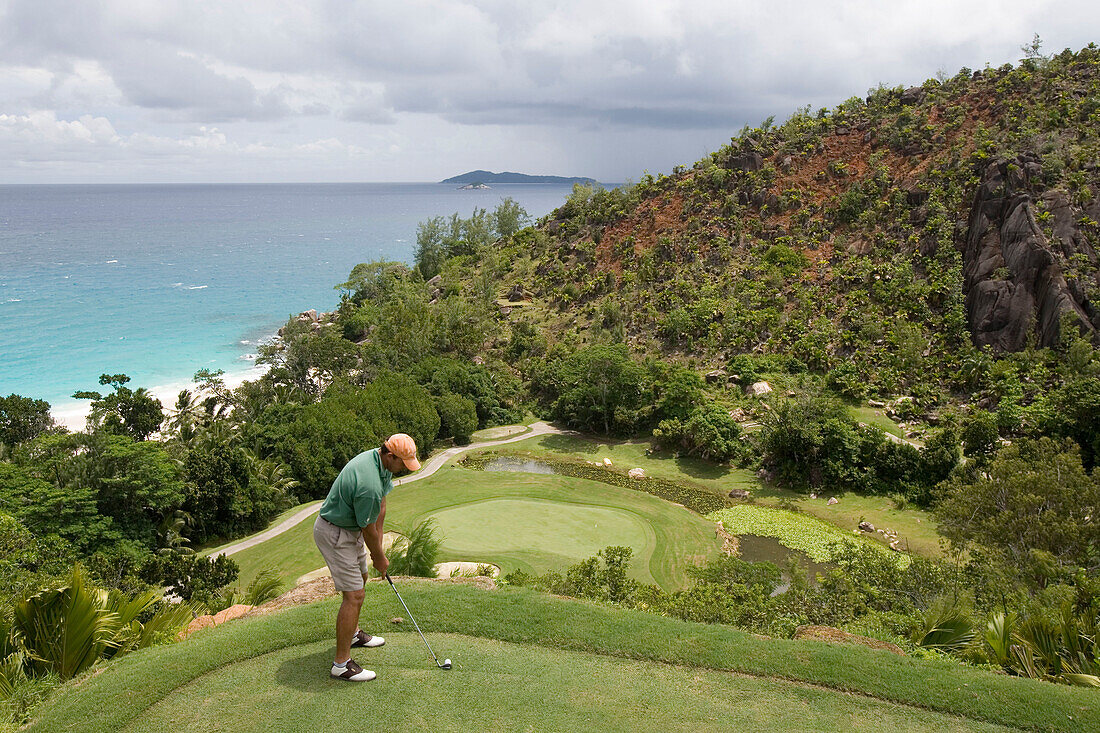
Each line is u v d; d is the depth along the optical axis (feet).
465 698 29.84
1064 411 177.78
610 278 318.86
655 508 171.01
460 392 257.14
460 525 154.51
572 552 140.36
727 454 206.59
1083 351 201.16
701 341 265.34
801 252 289.33
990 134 285.64
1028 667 40.57
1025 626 42.96
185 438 199.11
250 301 540.93
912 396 216.54
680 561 142.41
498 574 125.29
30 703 31.09
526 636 36.50
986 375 210.59
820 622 70.18
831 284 268.82
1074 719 30.76
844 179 318.65
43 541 126.72
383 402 223.10
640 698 30.94
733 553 149.38
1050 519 81.76
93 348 382.22
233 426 215.31
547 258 370.94
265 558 154.30
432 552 89.81
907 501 174.09
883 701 31.99
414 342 287.89
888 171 305.94
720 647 35.53
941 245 254.27
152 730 27.68
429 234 481.05
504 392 269.23
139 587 104.37
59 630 35.99
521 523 156.46
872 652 36.14
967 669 35.99
